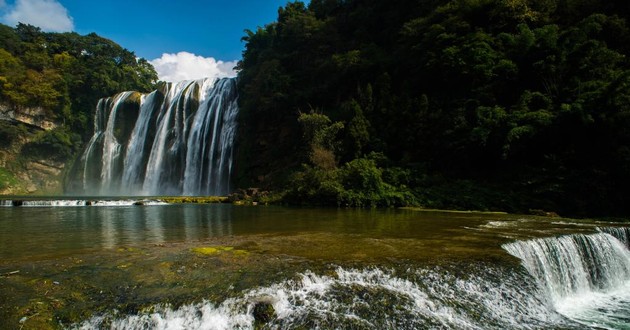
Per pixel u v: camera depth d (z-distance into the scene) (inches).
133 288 207.6
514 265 281.6
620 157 674.2
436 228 459.5
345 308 210.5
